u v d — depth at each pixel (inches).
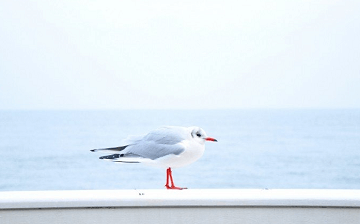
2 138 1544.0
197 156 136.9
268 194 116.6
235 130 1565.0
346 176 1043.9
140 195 116.7
